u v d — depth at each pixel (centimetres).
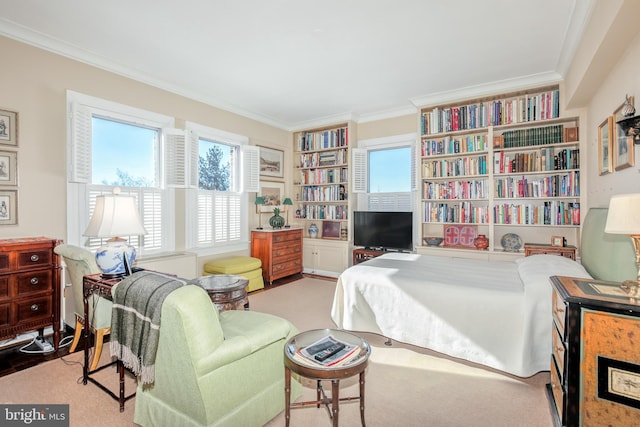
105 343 279
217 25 265
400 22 260
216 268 420
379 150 532
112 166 351
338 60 329
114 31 274
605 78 265
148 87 375
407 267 291
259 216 535
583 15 238
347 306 270
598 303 138
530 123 379
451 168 430
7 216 268
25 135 277
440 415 180
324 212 565
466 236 425
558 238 365
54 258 260
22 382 214
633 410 131
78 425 172
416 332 240
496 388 206
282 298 409
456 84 391
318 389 175
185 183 402
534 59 323
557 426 161
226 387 148
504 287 225
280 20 258
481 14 248
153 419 162
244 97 441
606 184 266
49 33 277
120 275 212
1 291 234
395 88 405
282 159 582
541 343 205
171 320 138
